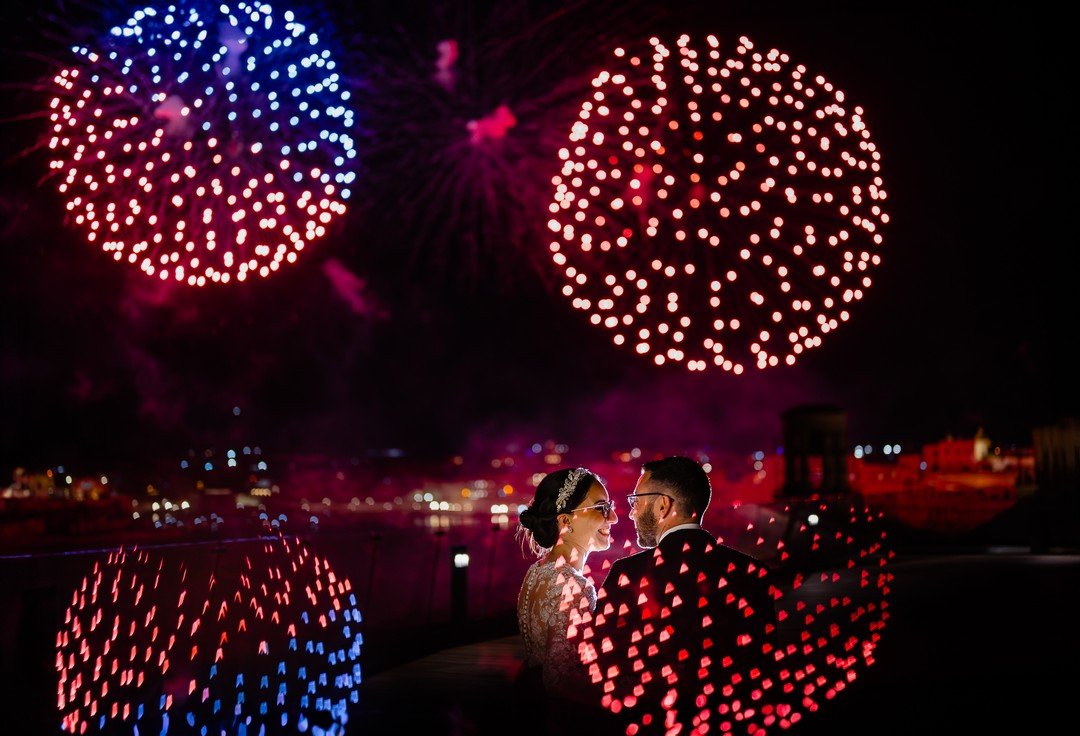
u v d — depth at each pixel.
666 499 3.62
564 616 3.68
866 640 7.07
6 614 5.55
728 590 3.45
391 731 4.70
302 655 6.77
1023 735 4.35
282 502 41.62
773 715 3.50
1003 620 8.08
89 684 5.72
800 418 18.56
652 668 3.42
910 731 4.39
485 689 5.66
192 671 6.15
